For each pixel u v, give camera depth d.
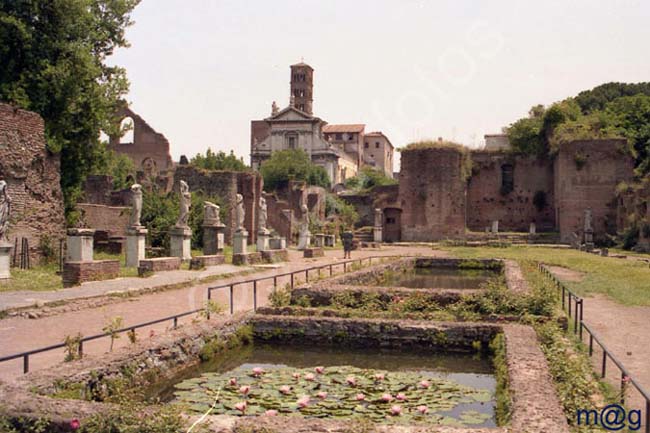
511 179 63.84
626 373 7.45
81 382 8.52
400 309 15.27
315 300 16.47
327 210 67.00
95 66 29.72
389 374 10.54
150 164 69.06
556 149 57.78
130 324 13.57
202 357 11.69
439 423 7.81
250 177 49.97
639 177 54.09
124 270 23.64
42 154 25.95
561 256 38.56
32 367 9.69
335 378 10.21
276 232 54.75
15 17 27.66
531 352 10.11
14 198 24.53
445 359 12.43
